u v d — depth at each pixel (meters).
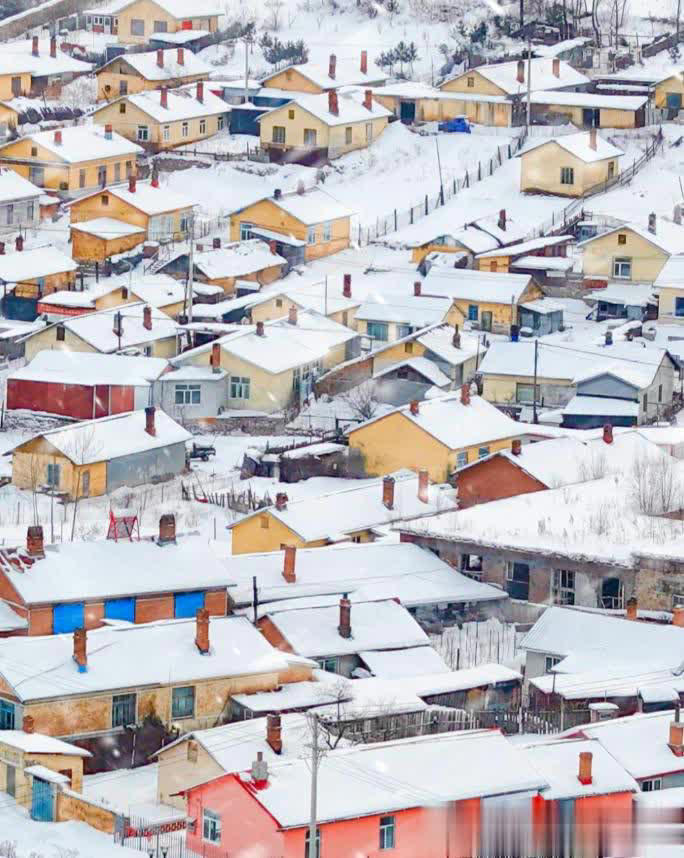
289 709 107.94
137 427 162.50
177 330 190.25
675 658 113.62
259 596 123.44
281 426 176.12
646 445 149.00
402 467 159.88
